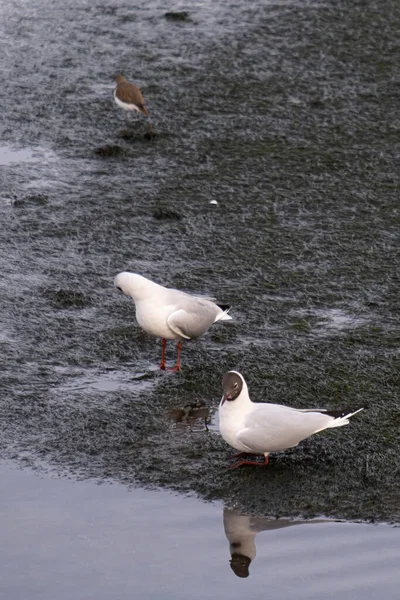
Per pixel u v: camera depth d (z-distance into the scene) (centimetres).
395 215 1797
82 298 1502
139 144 2061
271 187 1895
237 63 2441
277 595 941
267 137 2095
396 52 2517
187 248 1672
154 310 1309
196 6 2794
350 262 1633
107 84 2330
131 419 1224
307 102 2256
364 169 1972
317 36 2595
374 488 1091
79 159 1989
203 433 1201
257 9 2766
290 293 1535
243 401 1116
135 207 1808
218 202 1834
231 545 1009
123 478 1115
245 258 1642
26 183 1881
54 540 1016
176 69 2403
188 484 1105
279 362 1347
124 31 2617
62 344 1388
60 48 2505
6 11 2714
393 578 962
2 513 1055
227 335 1417
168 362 1361
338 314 1477
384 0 2833
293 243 1692
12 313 1454
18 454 1155
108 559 988
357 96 2292
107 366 1345
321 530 1030
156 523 1041
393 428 1197
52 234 1703
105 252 1653
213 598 934
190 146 2053
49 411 1234
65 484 1105
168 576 967
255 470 1127
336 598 933
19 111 2178
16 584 954
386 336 1412
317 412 1131
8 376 1302
